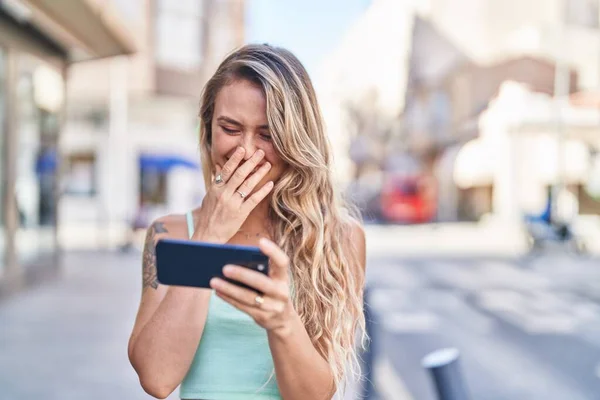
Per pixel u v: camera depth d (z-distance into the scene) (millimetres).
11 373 4809
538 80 19391
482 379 5113
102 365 5070
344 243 1470
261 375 1303
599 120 16141
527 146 18906
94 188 22375
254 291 958
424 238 19922
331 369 1252
